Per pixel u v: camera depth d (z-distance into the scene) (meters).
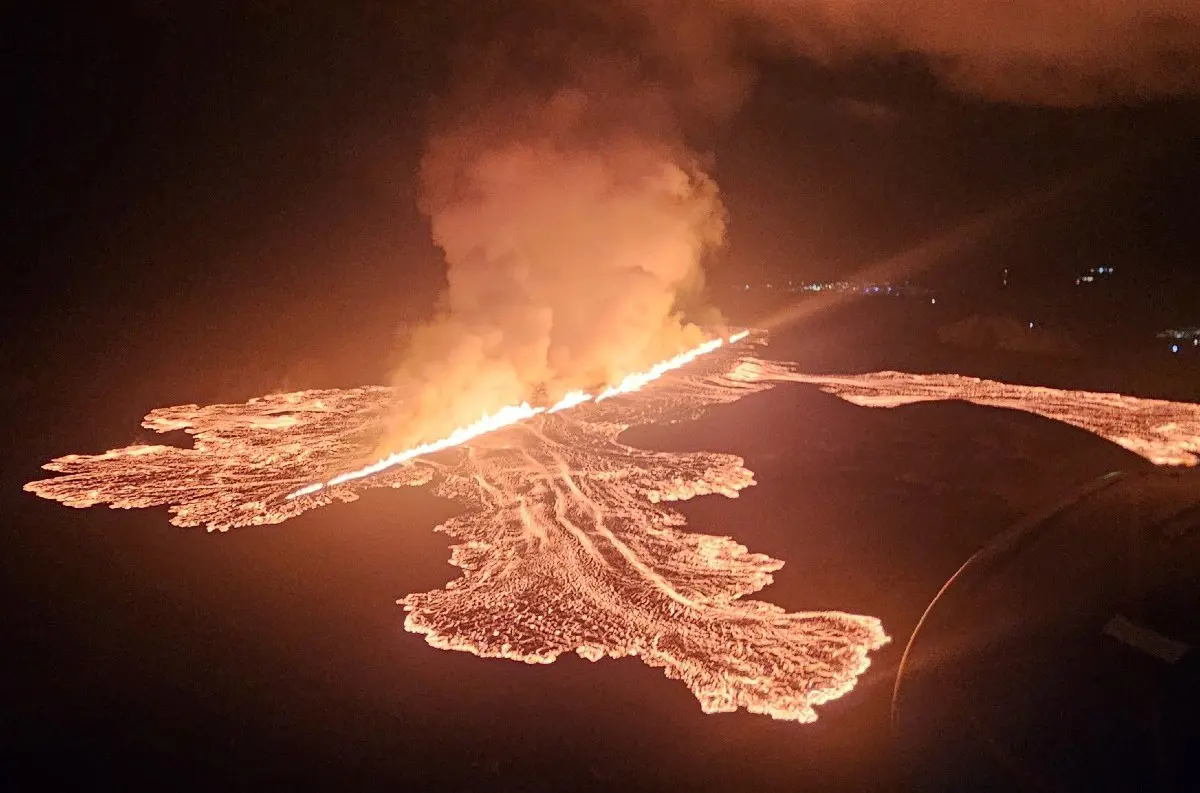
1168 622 5.27
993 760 4.55
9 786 5.79
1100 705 4.60
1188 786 3.88
